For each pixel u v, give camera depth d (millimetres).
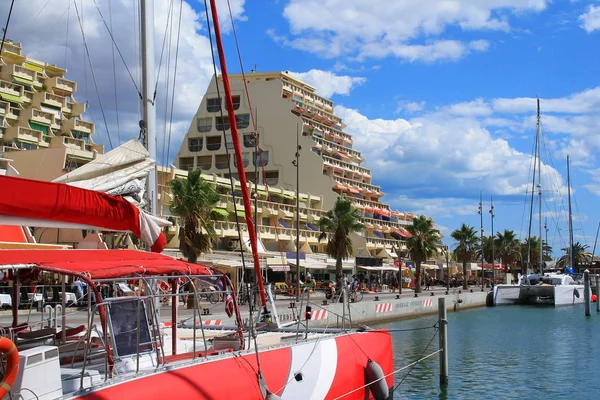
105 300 9125
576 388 21562
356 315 39938
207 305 33250
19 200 8508
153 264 10289
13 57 69312
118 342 9719
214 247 57219
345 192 94875
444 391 20938
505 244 123938
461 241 95688
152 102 14391
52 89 69750
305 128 94188
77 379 8820
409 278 87750
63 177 10516
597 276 57219
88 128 69062
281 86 93000
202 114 93000
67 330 11102
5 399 7465
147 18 14477
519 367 25438
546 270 91438
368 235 93188
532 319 48062
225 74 12656
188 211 39844
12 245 10969
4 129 60000
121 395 8695
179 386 9562
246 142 91500
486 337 35406
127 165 11461
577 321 46156
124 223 10000
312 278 65438
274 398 10820
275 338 14047
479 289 87375
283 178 91250
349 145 111188
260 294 15070
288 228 70375
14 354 7410
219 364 10781
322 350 13570
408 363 26156
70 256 10031
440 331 22328
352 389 13883
